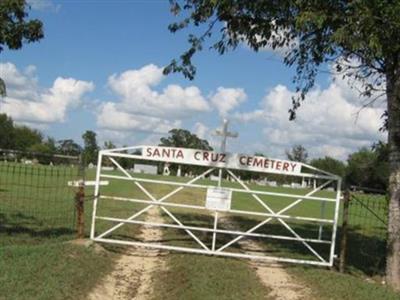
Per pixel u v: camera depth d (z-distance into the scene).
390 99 13.05
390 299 11.44
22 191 28.78
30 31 13.32
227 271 12.69
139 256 14.63
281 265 14.55
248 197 48.62
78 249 13.26
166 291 11.37
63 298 9.63
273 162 14.38
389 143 13.16
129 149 14.70
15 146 144.12
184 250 14.52
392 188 13.08
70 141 104.44
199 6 15.02
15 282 9.88
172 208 29.25
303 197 14.48
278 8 13.69
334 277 13.03
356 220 28.88
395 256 12.92
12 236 14.76
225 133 16.27
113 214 22.50
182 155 14.48
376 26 11.08
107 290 11.25
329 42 12.41
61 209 21.53
